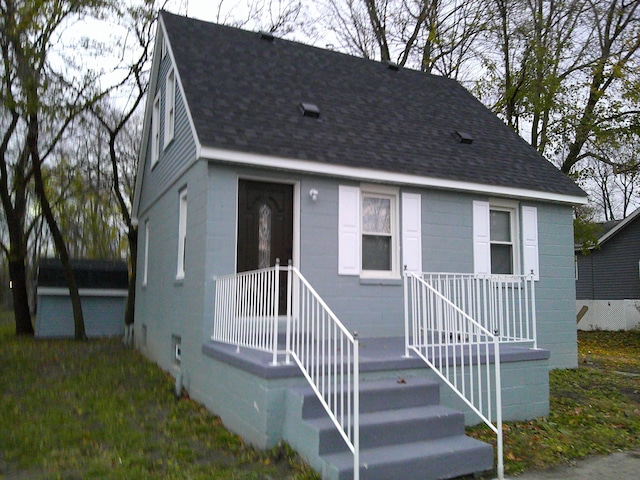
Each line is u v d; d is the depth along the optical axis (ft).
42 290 59.57
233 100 27.45
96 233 96.78
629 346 57.62
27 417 21.40
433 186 29.43
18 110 47.73
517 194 32.27
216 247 23.90
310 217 26.55
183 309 27.45
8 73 42.16
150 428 19.75
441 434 16.67
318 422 15.62
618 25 60.03
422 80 41.52
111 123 62.18
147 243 42.34
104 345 49.21
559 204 35.09
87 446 17.70
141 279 44.88
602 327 75.92
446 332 20.56
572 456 17.83
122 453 16.85
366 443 15.46
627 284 75.46
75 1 43.80
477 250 31.22
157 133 38.52
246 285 20.08
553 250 34.55
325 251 26.73
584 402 25.17
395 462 14.46
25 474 15.31
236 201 24.59
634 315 71.97
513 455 17.53
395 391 17.67
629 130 58.29
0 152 57.52
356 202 27.78
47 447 17.58
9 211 60.44
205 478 14.64
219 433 18.94
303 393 16.12
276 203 26.40
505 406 21.52
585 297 81.41
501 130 39.19
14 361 37.55
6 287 149.28
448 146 33.12
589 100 59.21
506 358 21.67
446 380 18.53
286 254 26.27
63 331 61.11
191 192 26.81
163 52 36.14
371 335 27.45
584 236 60.75
